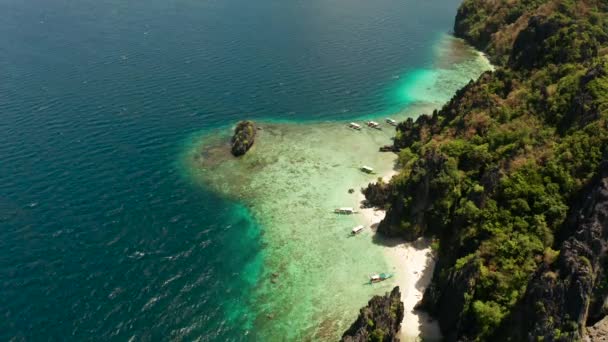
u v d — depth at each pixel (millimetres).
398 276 87188
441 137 113812
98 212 102312
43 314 78688
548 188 78188
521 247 72875
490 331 66875
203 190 112062
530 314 61906
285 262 91188
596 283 63688
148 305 81250
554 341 58281
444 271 79750
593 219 63969
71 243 93625
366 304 81938
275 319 79625
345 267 89562
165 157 124438
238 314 80438
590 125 82750
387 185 105000
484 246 76438
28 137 128250
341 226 99875
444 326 75000
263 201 108375
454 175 93875
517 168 84438
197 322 78750
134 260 90438
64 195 106812
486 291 70875
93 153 123500
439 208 92750
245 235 98062
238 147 126875
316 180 115688
